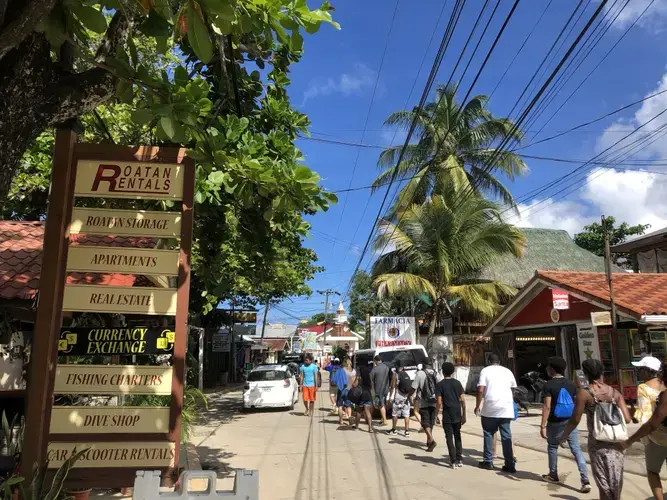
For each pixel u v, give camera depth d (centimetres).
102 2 345
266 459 919
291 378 1855
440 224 2044
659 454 521
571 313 1538
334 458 917
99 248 503
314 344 6319
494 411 792
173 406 487
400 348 1566
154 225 515
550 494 661
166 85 386
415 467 830
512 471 783
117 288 495
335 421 1460
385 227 2158
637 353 1315
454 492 674
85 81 399
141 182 517
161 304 498
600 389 546
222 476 796
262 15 377
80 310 488
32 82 362
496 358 828
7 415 714
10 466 491
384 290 2084
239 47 659
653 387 628
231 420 1507
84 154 515
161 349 498
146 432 482
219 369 3366
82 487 466
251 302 2828
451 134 2267
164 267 507
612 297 1258
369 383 1288
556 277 1530
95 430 476
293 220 694
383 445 1043
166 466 477
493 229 2042
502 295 2211
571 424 549
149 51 855
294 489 706
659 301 1272
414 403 1216
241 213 704
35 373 465
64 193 497
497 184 2333
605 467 524
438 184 2286
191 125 395
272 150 580
